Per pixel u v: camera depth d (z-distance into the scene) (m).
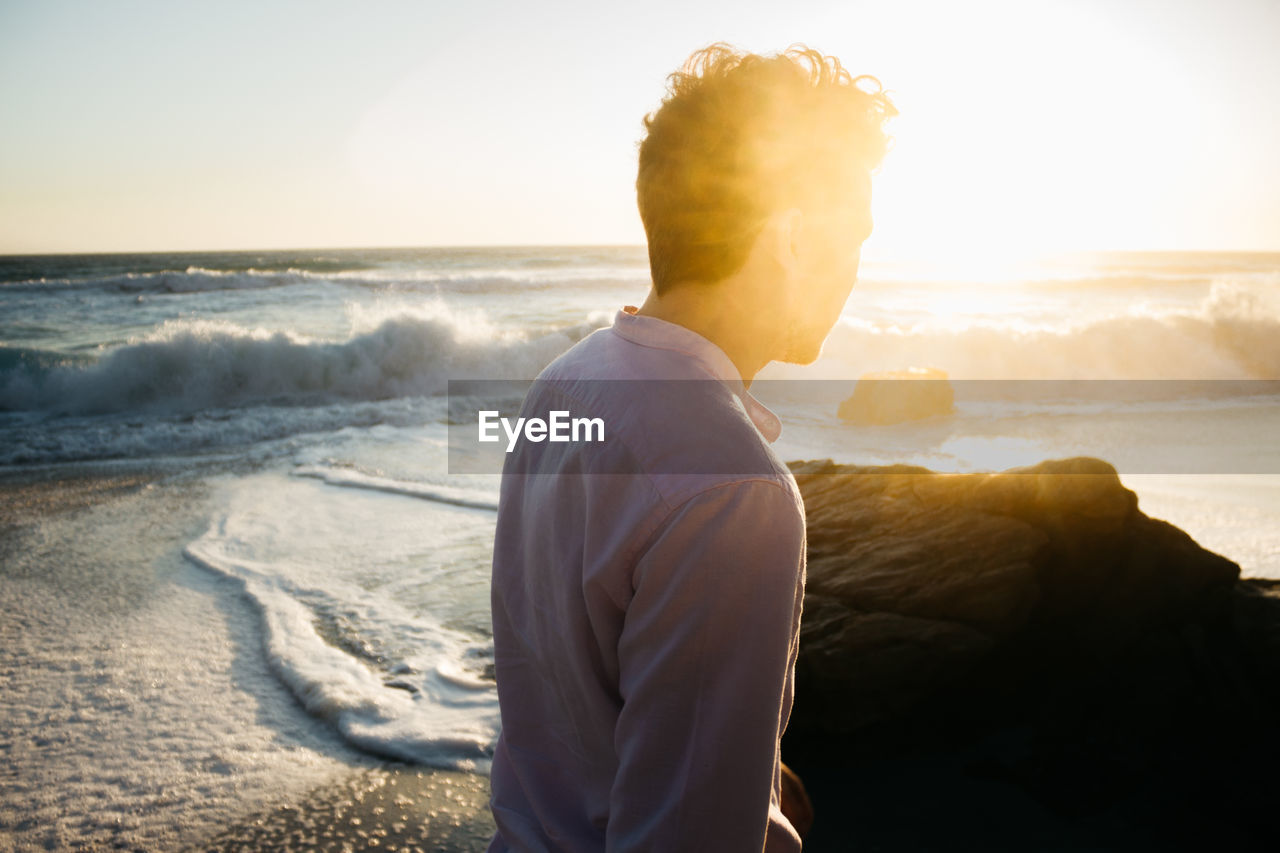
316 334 15.35
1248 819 2.28
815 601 2.98
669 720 0.56
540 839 0.75
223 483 6.36
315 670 3.19
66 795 2.46
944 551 3.09
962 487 3.43
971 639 2.73
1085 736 2.66
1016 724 2.78
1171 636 3.00
